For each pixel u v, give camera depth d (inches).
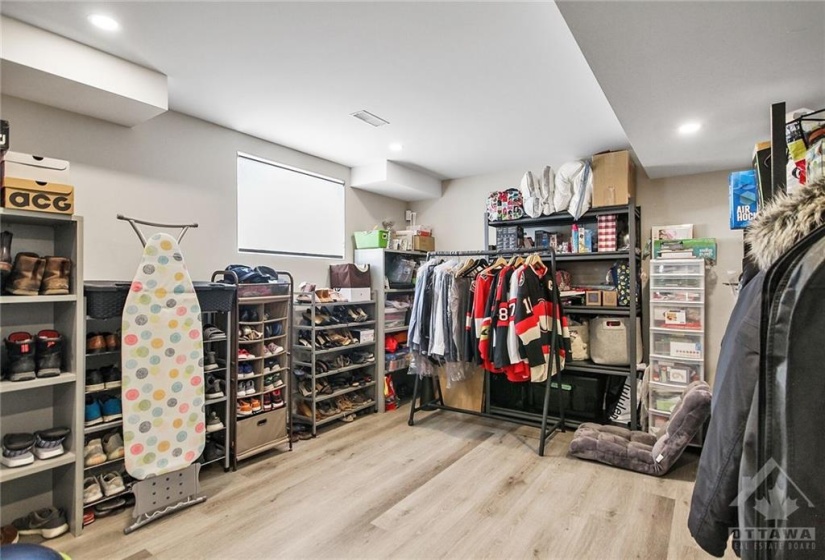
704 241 140.3
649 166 135.9
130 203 105.7
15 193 74.5
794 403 28.8
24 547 52.2
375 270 165.0
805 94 83.6
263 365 117.9
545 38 80.4
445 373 157.8
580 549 75.8
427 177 185.2
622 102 88.3
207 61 88.7
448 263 140.6
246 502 93.0
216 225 125.2
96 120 99.7
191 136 118.9
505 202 160.2
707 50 68.4
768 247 35.3
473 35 79.4
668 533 80.4
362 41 81.3
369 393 163.3
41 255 88.4
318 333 144.9
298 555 74.8
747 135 107.0
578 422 140.6
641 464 106.3
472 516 86.8
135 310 87.0
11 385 74.4
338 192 168.6
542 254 148.6
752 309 35.2
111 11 71.7
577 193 141.3
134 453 85.0
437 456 117.9
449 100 108.4
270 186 143.6
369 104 110.8
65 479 84.4
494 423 147.8
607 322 140.6
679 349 129.3
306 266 154.0
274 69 92.3
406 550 76.0
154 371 88.7
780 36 64.1
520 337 116.5
